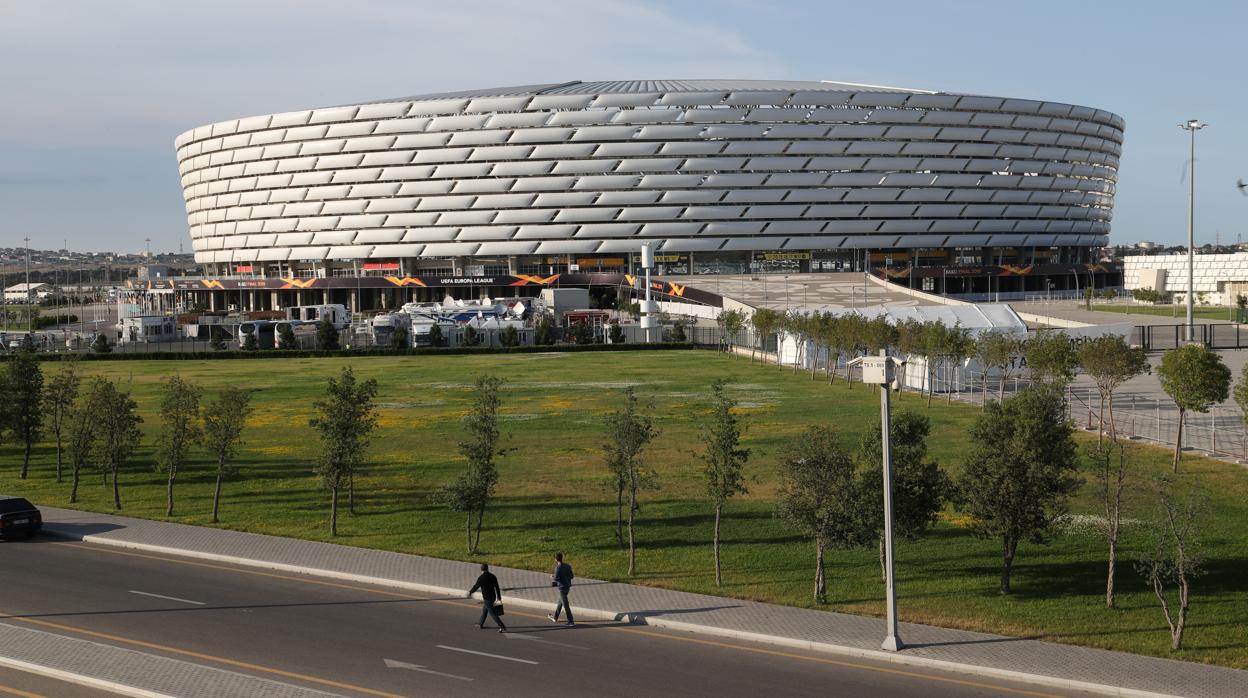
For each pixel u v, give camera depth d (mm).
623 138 176750
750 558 31609
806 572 30094
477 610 26891
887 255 186875
